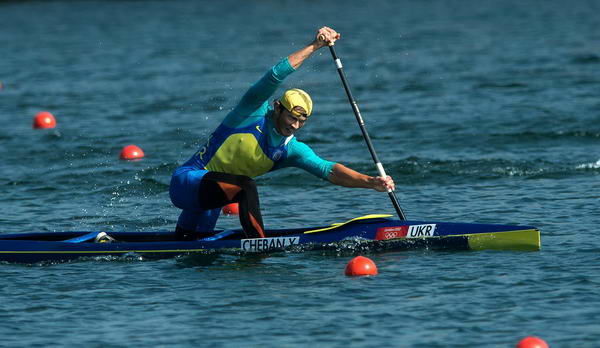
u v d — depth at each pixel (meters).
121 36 141.12
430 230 34.25
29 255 34.75
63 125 69.19
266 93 32.03
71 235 36.84
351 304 27.91
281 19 163.50
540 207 40.91
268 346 24.67
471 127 62.19
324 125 65.69
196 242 34.44
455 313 26.80
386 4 194.12
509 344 24.34
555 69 89.75
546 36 122.81
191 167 33.75
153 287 30.38
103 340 25.45
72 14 184.12
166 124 68.31
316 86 85.56
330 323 26.28
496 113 67.06
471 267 31.50
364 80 88.06
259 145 32.88
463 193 44.78
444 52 108.38
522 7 176.50
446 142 57.94
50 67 106.25
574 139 57.28
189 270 32.38
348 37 129.88
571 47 108.38
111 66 105.19
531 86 79.44
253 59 105.88
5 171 53.44
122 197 46.78
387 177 33.38
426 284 29.72
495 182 46.88
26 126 69.38
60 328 26.48
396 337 25.06
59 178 51.28
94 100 80.94
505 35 126.31
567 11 164.00
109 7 198.38
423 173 49.62
